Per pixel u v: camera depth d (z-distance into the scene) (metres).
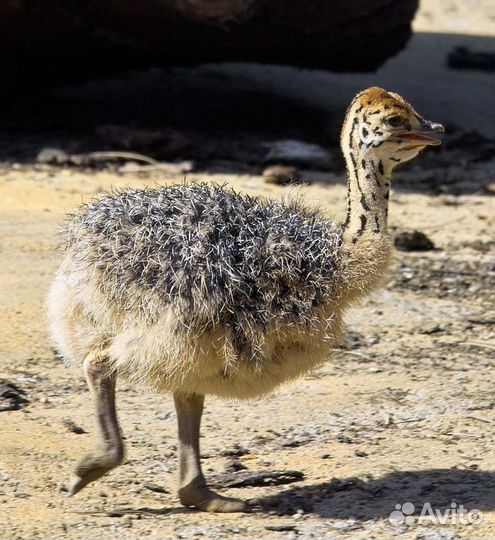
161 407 20.52
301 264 15.87
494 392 21.36
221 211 16.02
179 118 47.56
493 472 17.67
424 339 24.45
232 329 15.50
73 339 16.19
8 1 38.88
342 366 22.67
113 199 16.42
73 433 19.08
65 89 51.03
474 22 72.62
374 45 45.91
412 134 16.58
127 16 40.47
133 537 15.27
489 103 54.00
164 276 15.40
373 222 16.59
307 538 15.30
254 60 46.03
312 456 18.36
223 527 15.70
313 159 40.88
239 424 19.75
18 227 30.80
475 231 33.50
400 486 17.09
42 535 15.33
